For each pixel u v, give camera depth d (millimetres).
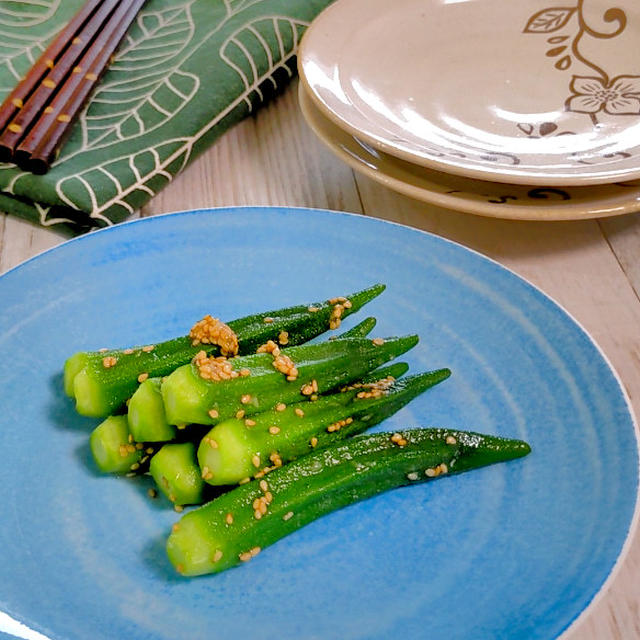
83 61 433
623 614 271
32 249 380
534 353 313
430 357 319
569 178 331
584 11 423
